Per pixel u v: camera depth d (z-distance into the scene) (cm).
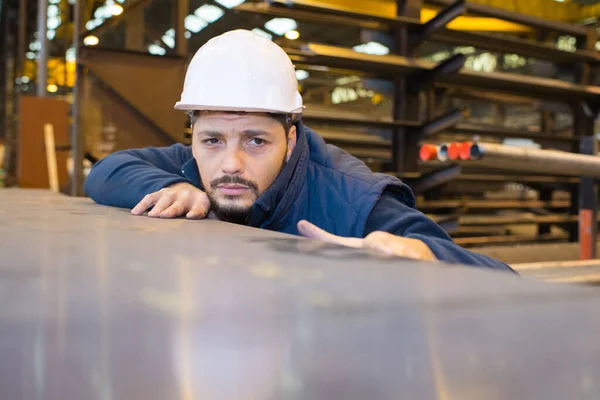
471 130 542
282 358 29
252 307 38
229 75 148
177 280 48
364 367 28
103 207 157
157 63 463
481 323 34
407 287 45
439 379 27
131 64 455
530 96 584
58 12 1074
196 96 150
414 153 514
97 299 40
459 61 460
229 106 145
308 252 68
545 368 28
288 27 1209
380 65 470
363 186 150
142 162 174
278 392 26
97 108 459
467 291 43
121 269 53
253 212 150
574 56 575
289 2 415
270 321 34
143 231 92
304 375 27
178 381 26
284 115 153
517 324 34
